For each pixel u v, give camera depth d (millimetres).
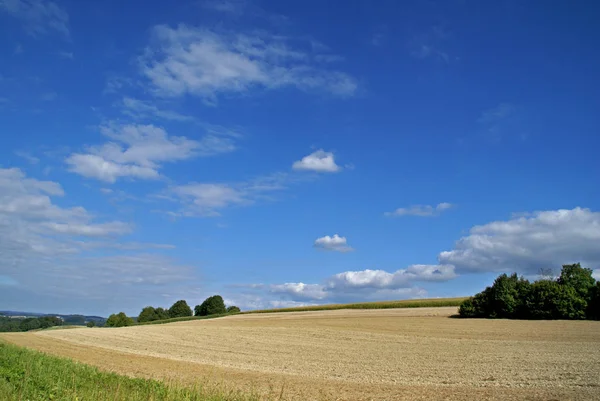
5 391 15266
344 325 63094
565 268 77625
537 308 67812
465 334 49781
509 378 24203
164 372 26438
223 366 30000
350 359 33531
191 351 39094
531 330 51906
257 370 28312
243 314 112375
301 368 29250
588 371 25828
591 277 75562
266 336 51375
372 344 43219
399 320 68812
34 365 21547
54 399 15094
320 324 65688
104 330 64375
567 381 22875
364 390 21156
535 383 22516
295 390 21172
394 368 28844
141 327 68688
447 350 37781
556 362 29641
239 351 39062
